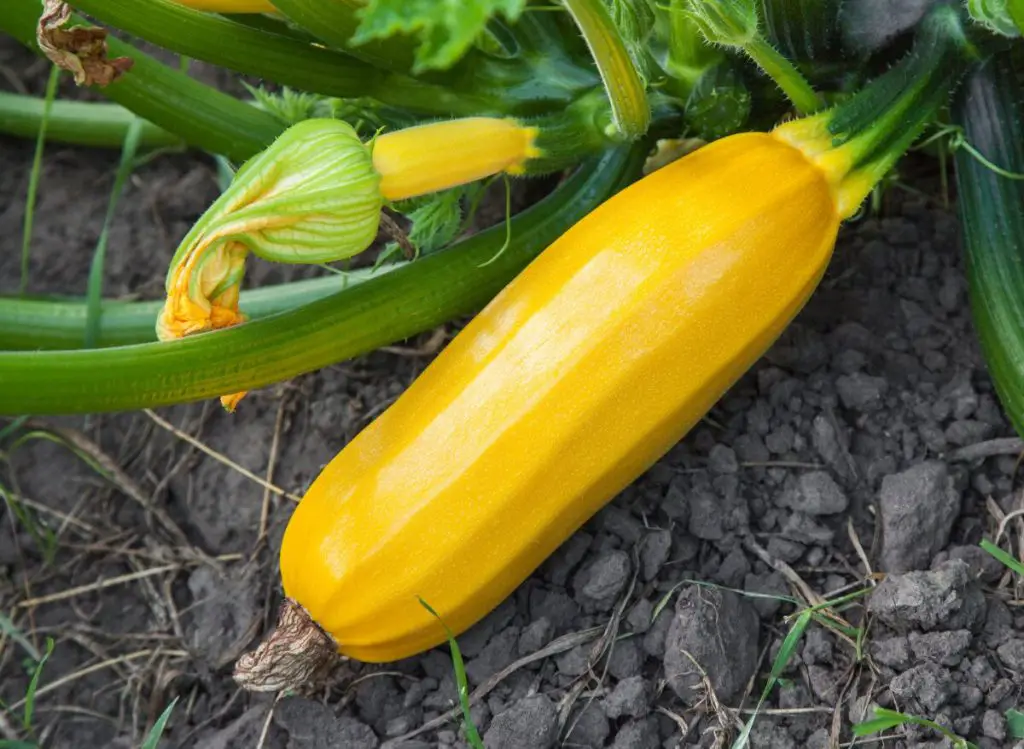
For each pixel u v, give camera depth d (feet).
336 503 1.87
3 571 2.23
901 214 2.25
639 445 1.85
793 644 1.86
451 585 1.85
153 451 2.29
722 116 2.00
